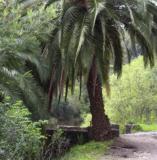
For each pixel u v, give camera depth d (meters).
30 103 12.07
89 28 13.11
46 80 14.52
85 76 13.28
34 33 9.52
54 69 14.27
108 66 13.59
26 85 11.41
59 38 13.17
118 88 26.98
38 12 9.88
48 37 13.23
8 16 9.00
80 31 12.84
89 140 14.91
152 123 27.81
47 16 9.75
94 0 13.09
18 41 9.07
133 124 24.73
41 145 10.78
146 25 13.41
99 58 13.39
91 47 13.12
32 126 9.06
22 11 10.52
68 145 14.01
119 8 13.88
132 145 14.09
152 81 27.78
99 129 14.72
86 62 13.05
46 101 13.24
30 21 9.30
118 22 13.44
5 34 8.78
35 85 12.30
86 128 15.55
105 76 13.60
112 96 26.72
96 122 14.77
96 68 14.00
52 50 13.98
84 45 13.06
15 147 7.49
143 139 15.39
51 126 15.19
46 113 13.12
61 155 12.82
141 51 14.73
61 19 13.29
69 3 13.67
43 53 14.02
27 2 12.39
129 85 27.12
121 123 25.67
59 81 14.30
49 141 13.08
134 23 13.26
